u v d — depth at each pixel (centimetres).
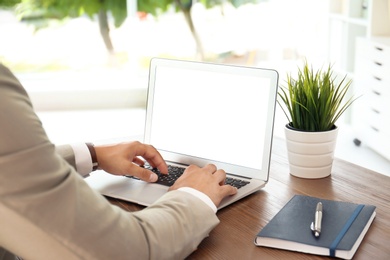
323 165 142
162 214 97
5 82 77
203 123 147
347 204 118
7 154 74
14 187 75
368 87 404
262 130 137
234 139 142
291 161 145
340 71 455
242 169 140
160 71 154
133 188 134
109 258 82
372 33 411
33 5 609
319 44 516
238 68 141
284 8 653
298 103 140
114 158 134
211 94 146
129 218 89
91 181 140
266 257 100
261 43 677
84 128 468
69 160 129
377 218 116
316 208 114
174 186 112
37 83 594
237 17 673
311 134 139
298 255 101
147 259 88
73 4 621
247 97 140
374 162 384
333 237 102
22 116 77
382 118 385
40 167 77
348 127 468
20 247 79
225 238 109
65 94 542
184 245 96
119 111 535
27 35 614
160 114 154
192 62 149
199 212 102
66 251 79
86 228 80
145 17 653
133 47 596
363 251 101
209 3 667
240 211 122
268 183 140
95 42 638
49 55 625
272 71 136
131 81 596
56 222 78
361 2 438
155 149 142
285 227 107
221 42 681
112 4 633
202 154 146
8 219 76
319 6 527
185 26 669
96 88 551
